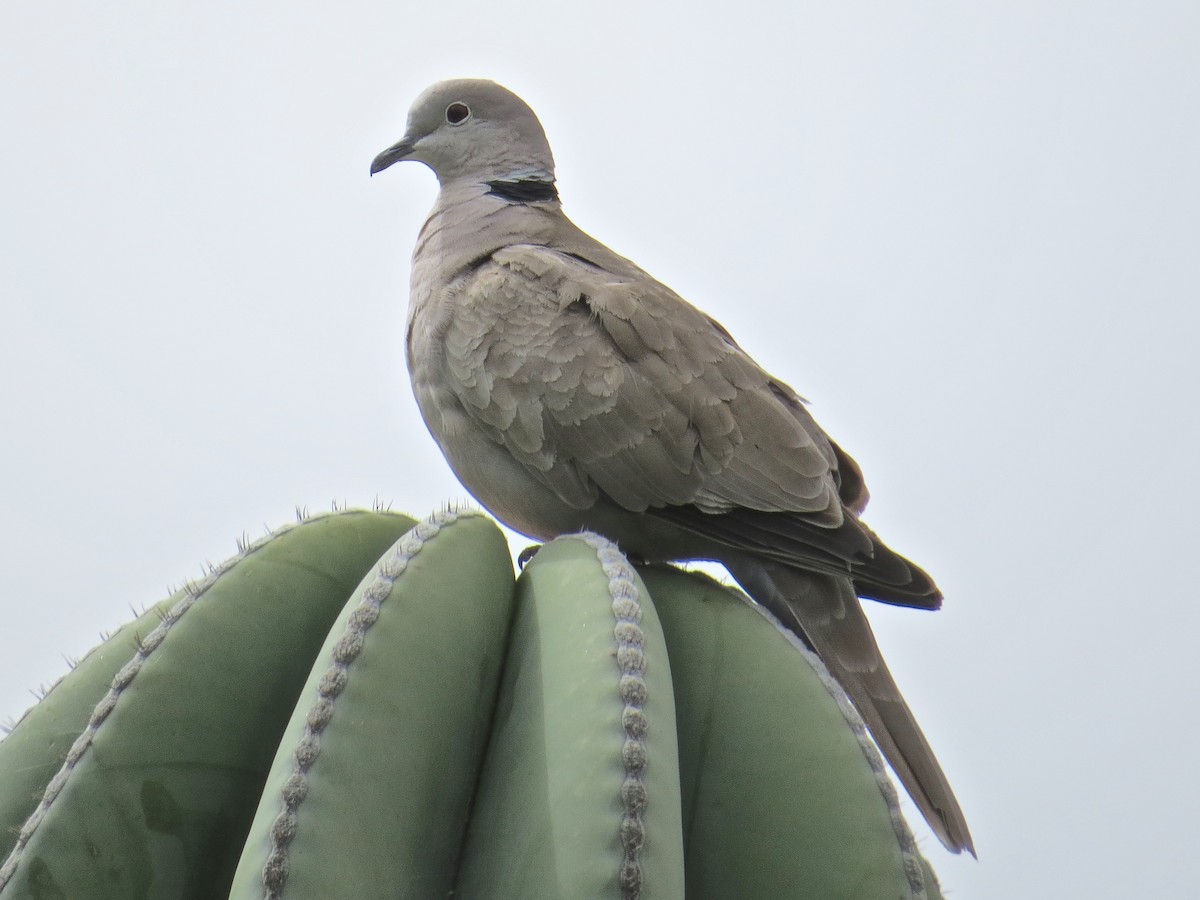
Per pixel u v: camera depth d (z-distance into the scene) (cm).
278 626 596
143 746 554
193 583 657
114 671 630
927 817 752
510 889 479
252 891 448
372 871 473
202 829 563
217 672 574
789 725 565
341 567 628
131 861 546
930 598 862
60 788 540
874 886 532
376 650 507
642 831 450
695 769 569
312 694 493
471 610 553
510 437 909
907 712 821
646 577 645
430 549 558
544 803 477
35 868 527
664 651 523
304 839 457
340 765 476
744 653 589
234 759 572
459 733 532
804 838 543
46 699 634
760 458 884
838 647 851
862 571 845
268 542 614
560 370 902
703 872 553
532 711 516
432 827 511
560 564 576
